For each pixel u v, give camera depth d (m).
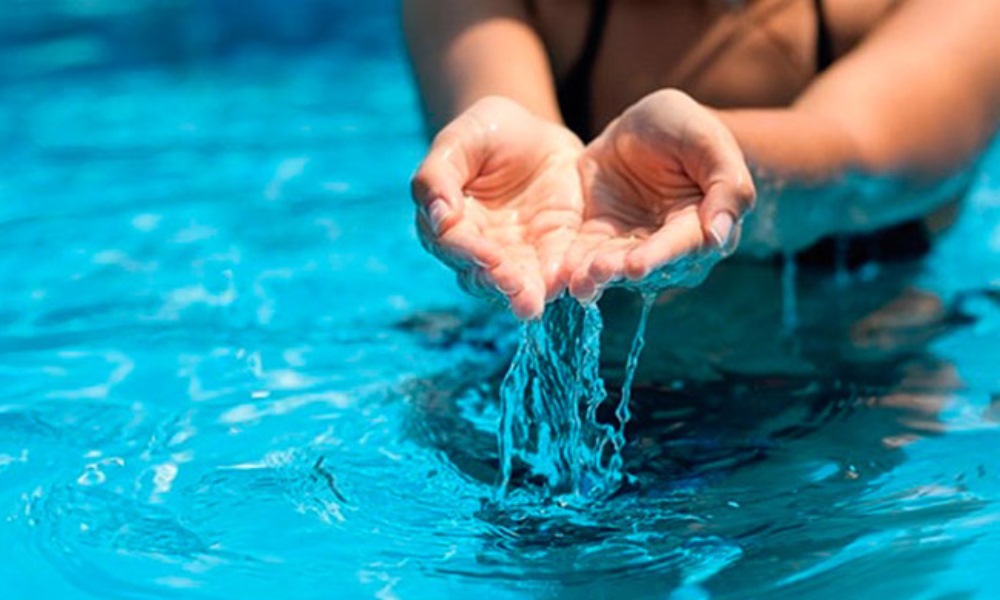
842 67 2.70
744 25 2.76
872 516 2.05
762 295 2.94
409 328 2.91
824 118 2.56
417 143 4.53
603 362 2.61
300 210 3.81
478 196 2.14
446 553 1.98
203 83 5.46
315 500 2.14
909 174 2.67
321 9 6.63
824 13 2.78
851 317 2.86
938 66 2.71
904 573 1.88
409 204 3.85
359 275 3.26
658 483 2.17
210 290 3.19
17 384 2.65
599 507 2.10
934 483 2.15
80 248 3.52
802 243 2.70
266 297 3.12
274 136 4.66
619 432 2.29
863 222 2.75
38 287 3.24
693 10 2.77
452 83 2.72
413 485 2.18
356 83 5.39
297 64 5.73
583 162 2.15
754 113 2.51
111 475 2.24
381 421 2.43
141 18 6.55
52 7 6.86
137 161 4.39
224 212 3.82
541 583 1.89
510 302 1.91
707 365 2.61
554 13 2.83
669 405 2.44
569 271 1.98
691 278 1.98
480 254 1.93
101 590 1.90
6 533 2.06
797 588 1.85
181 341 2.86
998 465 2.20
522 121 2.18
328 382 2.61
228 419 2.46
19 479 2.24
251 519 2.08
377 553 1.98
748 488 2.15
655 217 2.07
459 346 2.79
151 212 3.82
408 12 2.94
